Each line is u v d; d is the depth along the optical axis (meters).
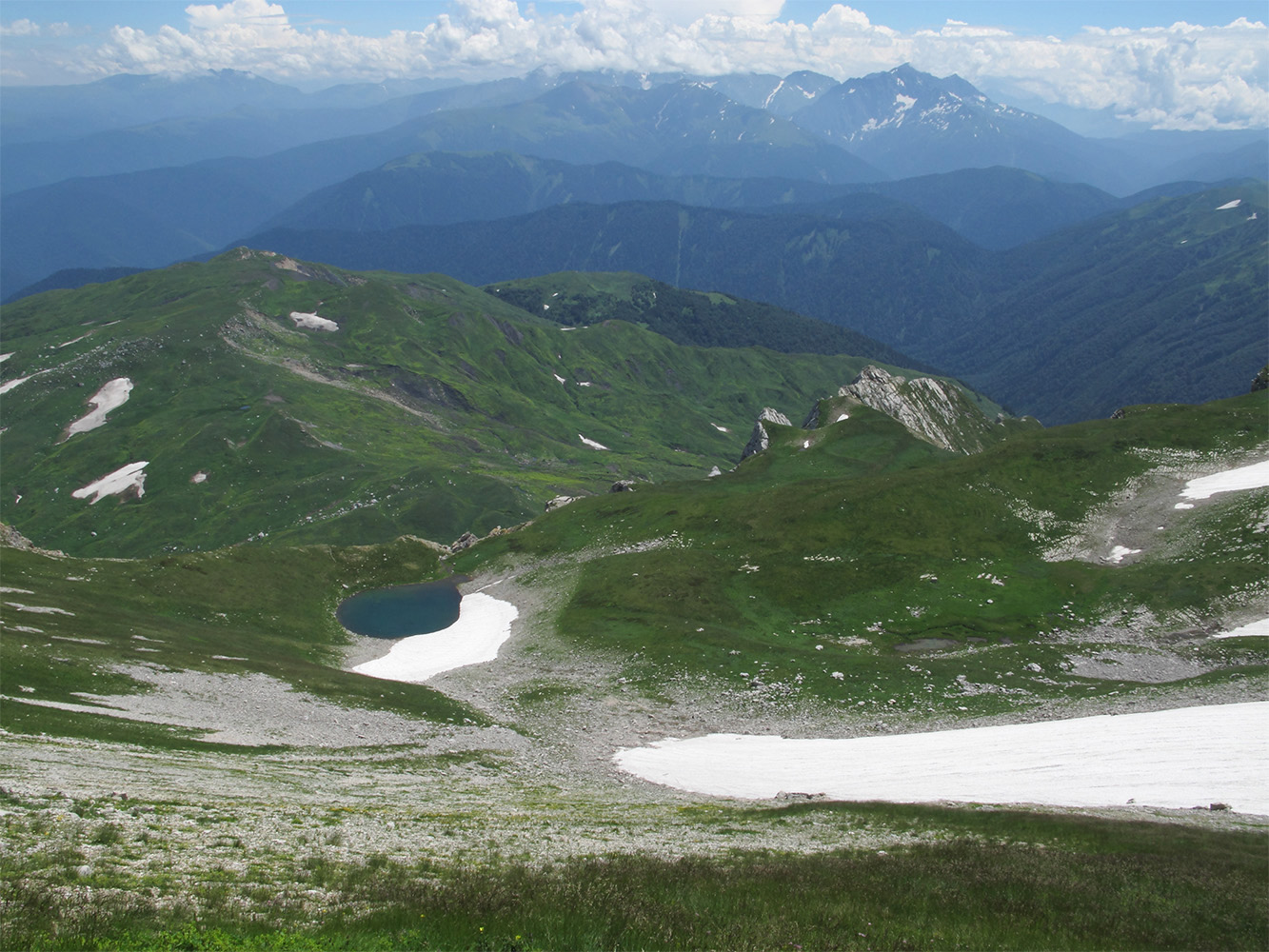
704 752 69.25
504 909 24.73
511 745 68.31
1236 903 28.88
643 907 26.11
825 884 30.05
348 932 21.91
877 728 75.69
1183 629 94.75
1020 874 31.64
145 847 28.19
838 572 114.94
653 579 114.94
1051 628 98.94
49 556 109.38
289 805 38.72
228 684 69.88
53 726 49.09
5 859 24.55
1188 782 49.56
